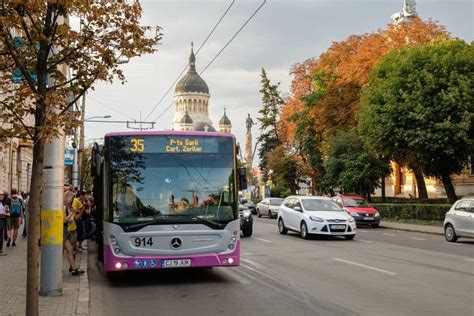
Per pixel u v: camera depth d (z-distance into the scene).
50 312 8.30
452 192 33.38
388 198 45.94
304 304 9.16
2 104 6.71
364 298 9.58
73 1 6.29
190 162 11.49
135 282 11.75
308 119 47.78
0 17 6.07
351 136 39.38
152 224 11.02
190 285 11.28
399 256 15.92
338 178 40.31
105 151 11.34
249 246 19.11
